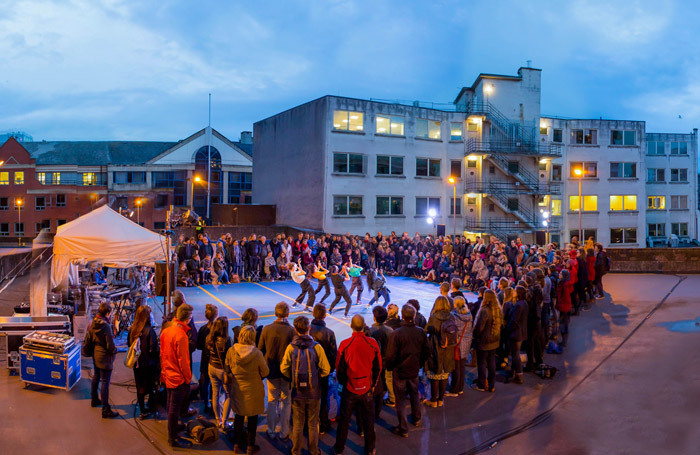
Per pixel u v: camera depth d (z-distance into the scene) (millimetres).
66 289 11562
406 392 7305
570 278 12414
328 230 31688
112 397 8227
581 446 6785
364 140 32875
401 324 7148
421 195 35000
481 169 36656
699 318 13609
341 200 32188
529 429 7297
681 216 49000
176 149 53531
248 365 6234
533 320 9648
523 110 38062
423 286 20469
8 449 6418
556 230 39781
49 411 7613
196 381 8883
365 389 6297
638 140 41719
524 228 38000
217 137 54594
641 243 41875
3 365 9602
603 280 20016
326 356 6875
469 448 6719
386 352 7043
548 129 39812
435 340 7988
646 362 10172
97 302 11227
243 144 60125
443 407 8055
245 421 7383
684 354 10570
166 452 6473
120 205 53438
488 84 37438
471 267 19672
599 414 7801
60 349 8398
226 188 54781
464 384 9109
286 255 21609
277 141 37469
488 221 37281
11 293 17422
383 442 6859
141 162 54156
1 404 7832
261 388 6355
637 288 18156
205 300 16656
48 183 53500
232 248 20688
